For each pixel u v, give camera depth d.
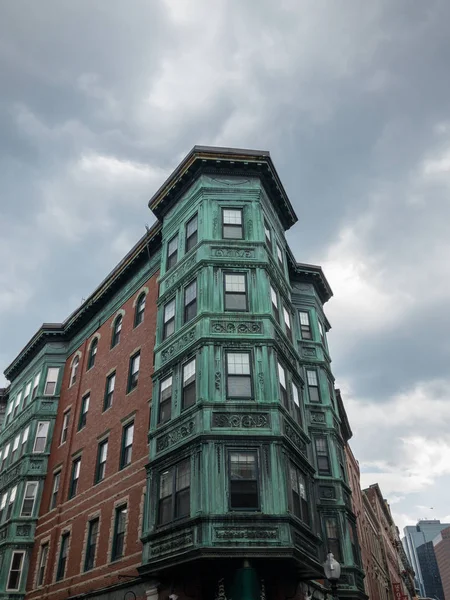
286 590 18.22
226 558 16.23
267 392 19.31
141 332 27.64
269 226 25.11
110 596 21.69
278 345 21.00
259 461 17.88
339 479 26.34
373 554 44.47
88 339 33.72
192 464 18.03
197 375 19.80
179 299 22.91
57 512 28.53
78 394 32.03
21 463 32.50
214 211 23.83
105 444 27.12
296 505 18.62
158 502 19.19
